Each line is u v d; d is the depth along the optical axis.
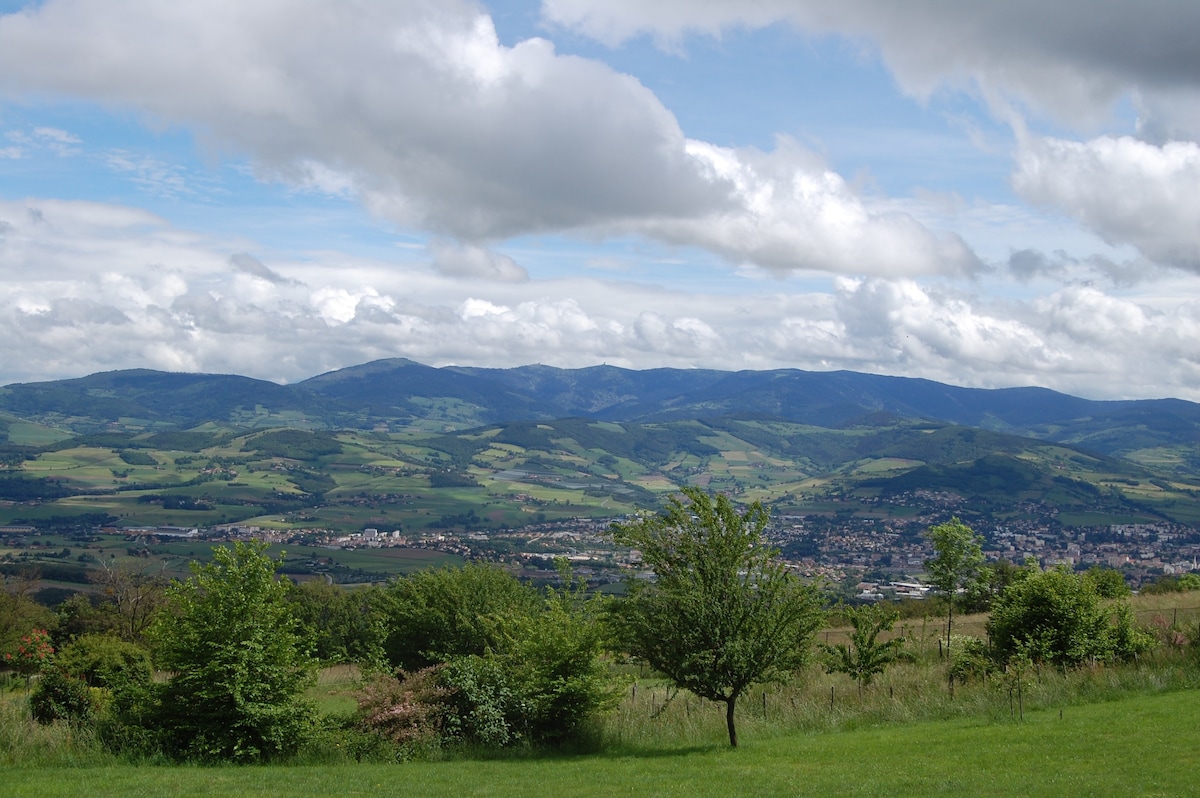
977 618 43.41
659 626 18.19
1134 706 19.77
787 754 17.69
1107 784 12.79
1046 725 18.53
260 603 19.28
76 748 18.81
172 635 18.84
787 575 18.64
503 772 17.19
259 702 18.73
